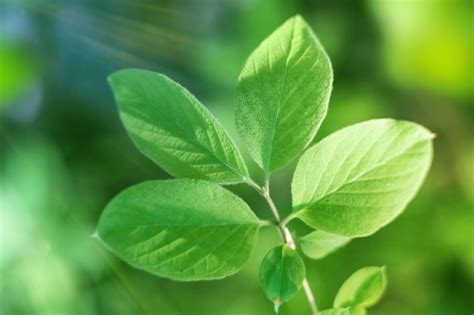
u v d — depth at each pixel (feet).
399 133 1.04
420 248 2.45
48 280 2.28
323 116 1.04
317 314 1.03
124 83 1.04
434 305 2.41
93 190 2.61
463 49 2.77
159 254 1.02
